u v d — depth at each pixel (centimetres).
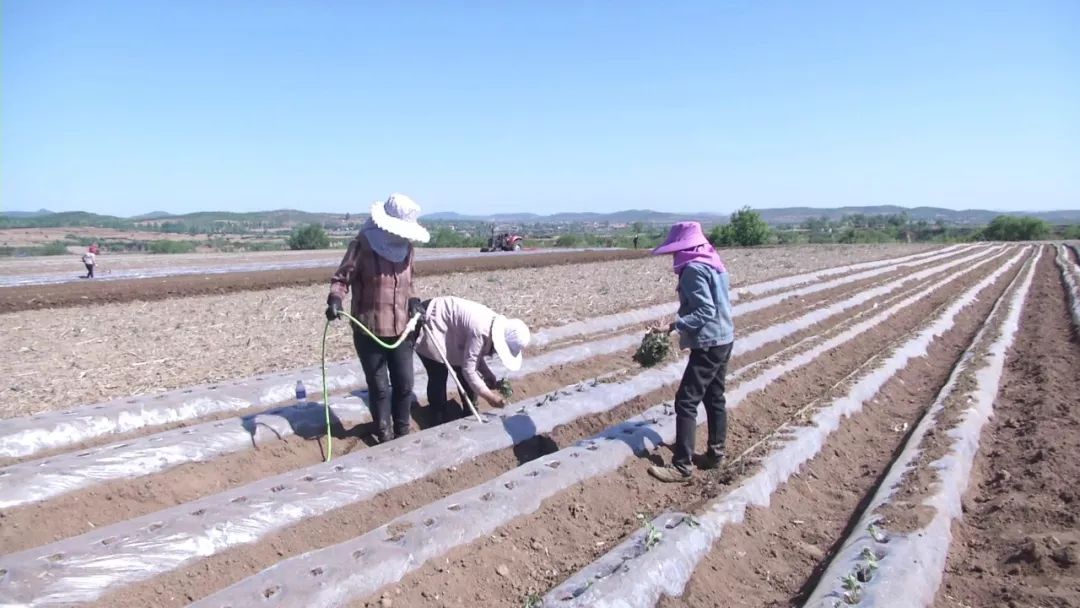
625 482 651
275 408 755
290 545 521
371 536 493
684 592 481
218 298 1750
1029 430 814
